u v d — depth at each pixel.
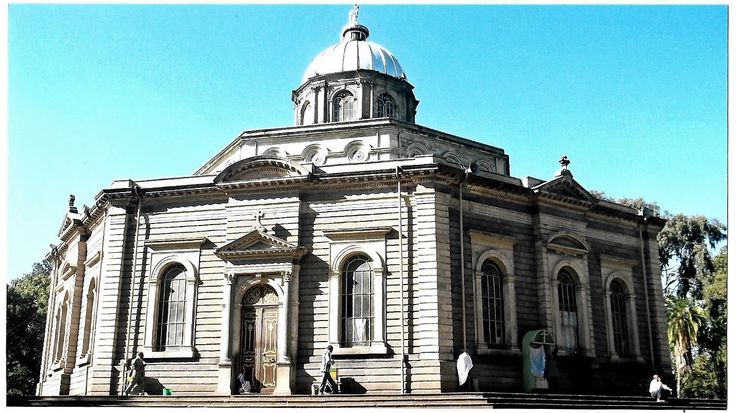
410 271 29.62
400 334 28.91
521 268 32.72
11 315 61.75
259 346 30.22
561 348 32.62
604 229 36.88
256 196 32.00
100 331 31.67
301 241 31.08
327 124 38.59
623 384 34.56
